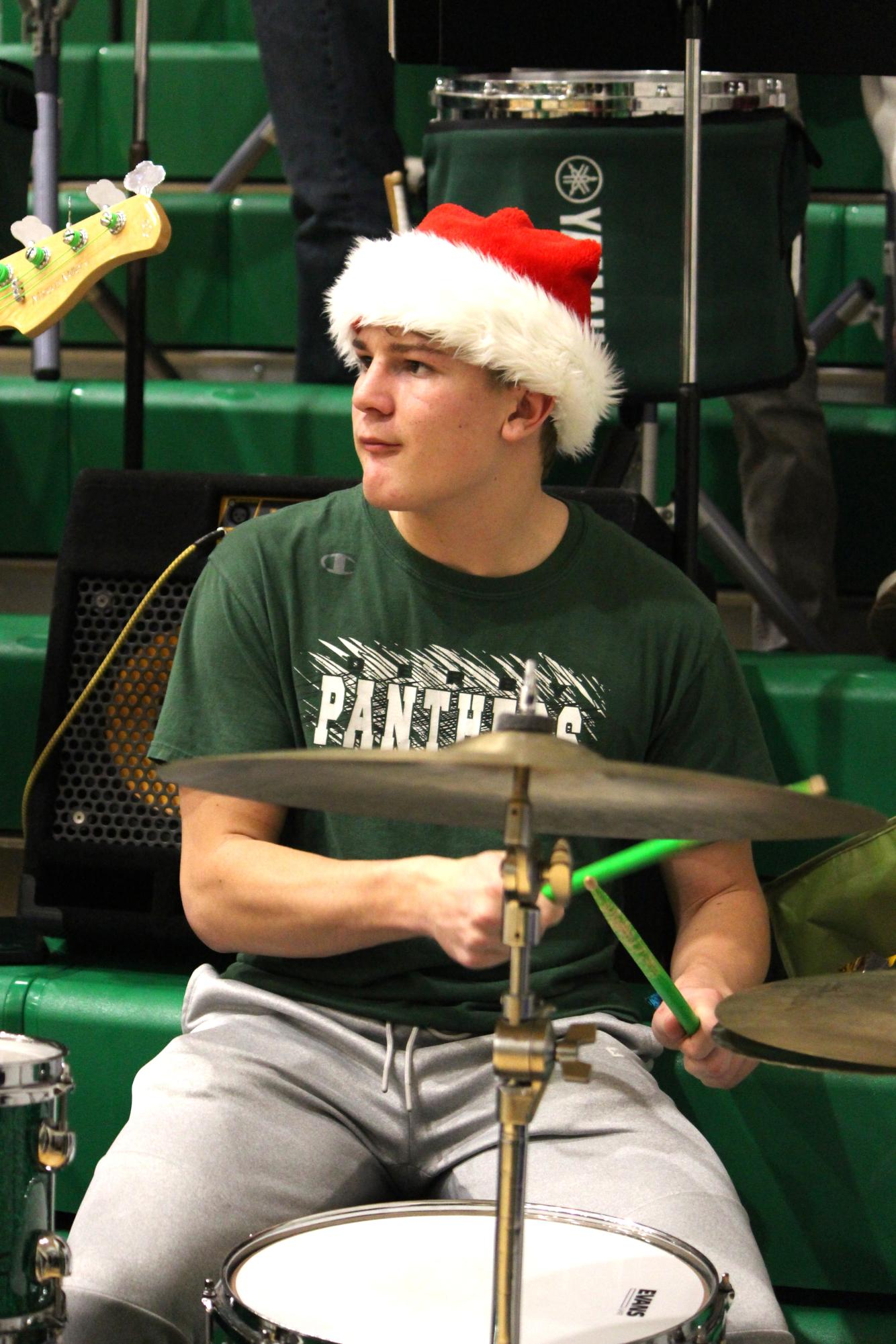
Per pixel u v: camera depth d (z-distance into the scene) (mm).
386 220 4527
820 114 5469
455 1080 2453
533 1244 1943
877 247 5137
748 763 2627
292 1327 1691
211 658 2562
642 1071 2473
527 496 2539
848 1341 2586
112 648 3016
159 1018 2766
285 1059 2469
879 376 5254
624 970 2971
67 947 3164
